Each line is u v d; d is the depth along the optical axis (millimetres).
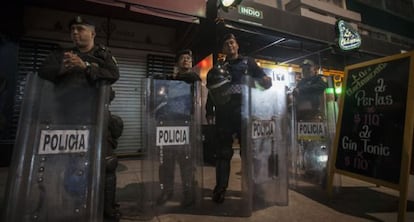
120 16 5328
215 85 2426
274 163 2439
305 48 7109
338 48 6699
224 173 2471
